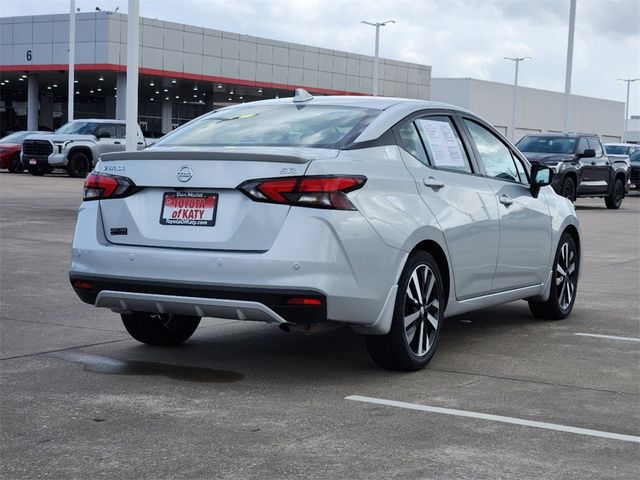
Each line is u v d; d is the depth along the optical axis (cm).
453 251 627
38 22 5253
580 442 459
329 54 6225
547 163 2283
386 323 568
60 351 645
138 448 437
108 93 6950
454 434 467
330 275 531
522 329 764
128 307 574
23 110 7588
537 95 8544
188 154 554
